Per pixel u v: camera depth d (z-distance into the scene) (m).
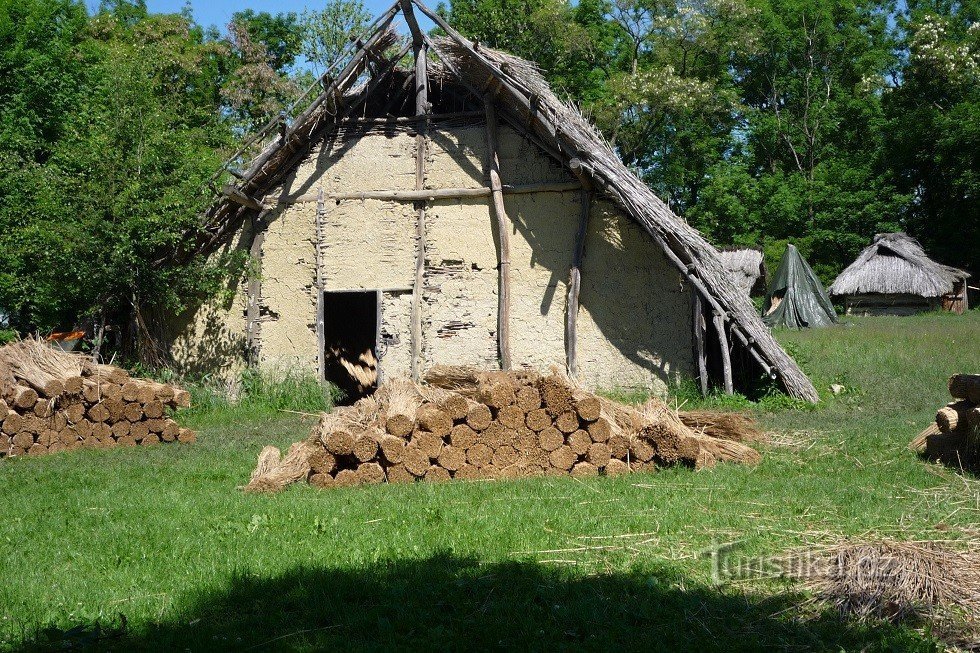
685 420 10.62
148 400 12.77
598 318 15.98
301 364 16.62
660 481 9.15
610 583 6.05
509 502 8.36
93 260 15.35
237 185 16.23
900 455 10.22
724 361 15.29
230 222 17.08
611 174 15.16
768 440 11.18
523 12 36.97
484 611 5.62
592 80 40.47
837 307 37.56
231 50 34.34
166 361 17.06
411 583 6.11
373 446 9.42
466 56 15.94
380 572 6.37
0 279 17.19
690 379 15.66
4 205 17.64
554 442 9.69
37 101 22.16
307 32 35.50
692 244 15.34
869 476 9.16
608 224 16.02
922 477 9.03
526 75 15.69
